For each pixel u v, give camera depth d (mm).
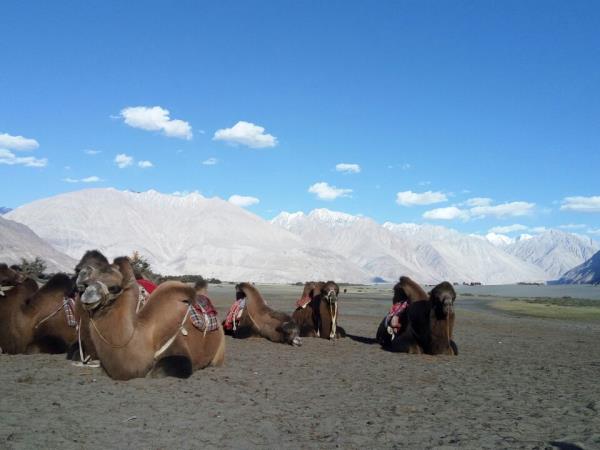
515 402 9812
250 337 17672
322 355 15031
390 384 11180
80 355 11719
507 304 52594
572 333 24562
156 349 10523
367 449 7082
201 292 12609
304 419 8336
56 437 7059
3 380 10164
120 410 8359
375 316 31797
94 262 10203
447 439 7539
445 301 14992
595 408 9422
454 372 12812
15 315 12906
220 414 8406
